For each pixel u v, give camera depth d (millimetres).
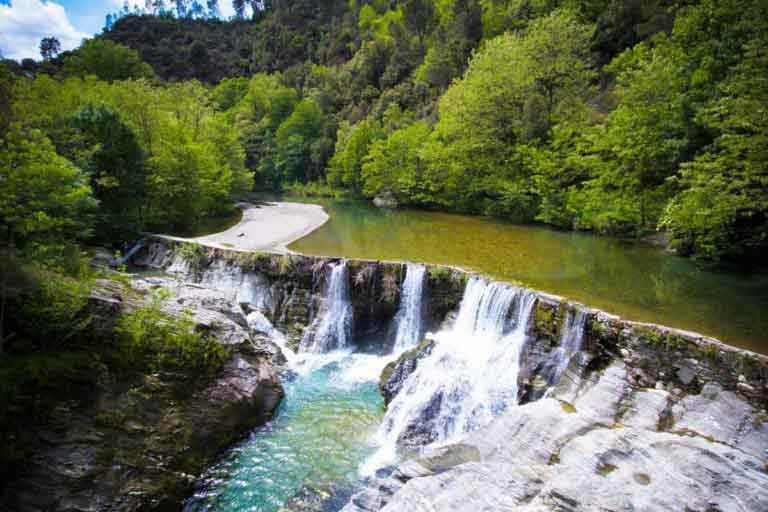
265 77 88312
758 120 14227
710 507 6750
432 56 56562
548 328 13484
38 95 24000
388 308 18344
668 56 21641
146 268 23234
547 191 26516
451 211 34844
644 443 8297
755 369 9727
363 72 72500
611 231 24297
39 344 11164
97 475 9688
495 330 15211
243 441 12242
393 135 40375
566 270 17562
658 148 20359
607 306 13383
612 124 22484
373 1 100438
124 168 24000
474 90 30453
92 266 17594
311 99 73062
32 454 9273
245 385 13156
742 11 18469
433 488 7723
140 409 11203
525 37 30938
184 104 36500
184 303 14805
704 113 17641
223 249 21500
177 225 29031
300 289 19422
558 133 26344
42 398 10016
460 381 13094
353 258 19594
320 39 103812
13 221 12688
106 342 11836
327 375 15836
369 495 8422
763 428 8891
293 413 13484
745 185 15961
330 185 52906
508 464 8305
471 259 19406
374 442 12102
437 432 12086
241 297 20297
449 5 67688
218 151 39156
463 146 30922
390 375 14445
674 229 19469
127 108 28422
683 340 10844
